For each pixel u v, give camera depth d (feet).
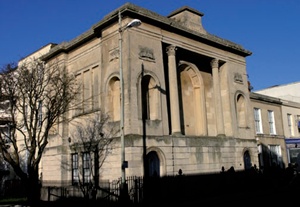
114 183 72.59
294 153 139.44
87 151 85.10
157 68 84.12
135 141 73.61
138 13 80.79
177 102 87.92
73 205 73.41
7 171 115.03
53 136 96.02
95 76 91.15
